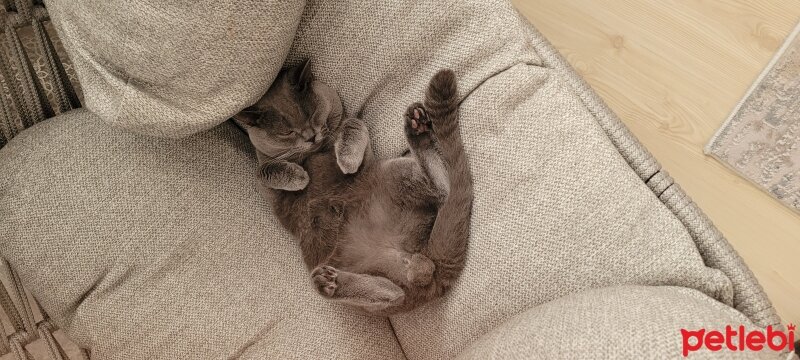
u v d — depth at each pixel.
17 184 0.83
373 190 0.77
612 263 0.70
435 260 0.75
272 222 0.86
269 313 0.83
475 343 0.71
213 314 0.82
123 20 0.65
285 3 0.67
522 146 0.75
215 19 0.64
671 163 1.05
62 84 0.88
